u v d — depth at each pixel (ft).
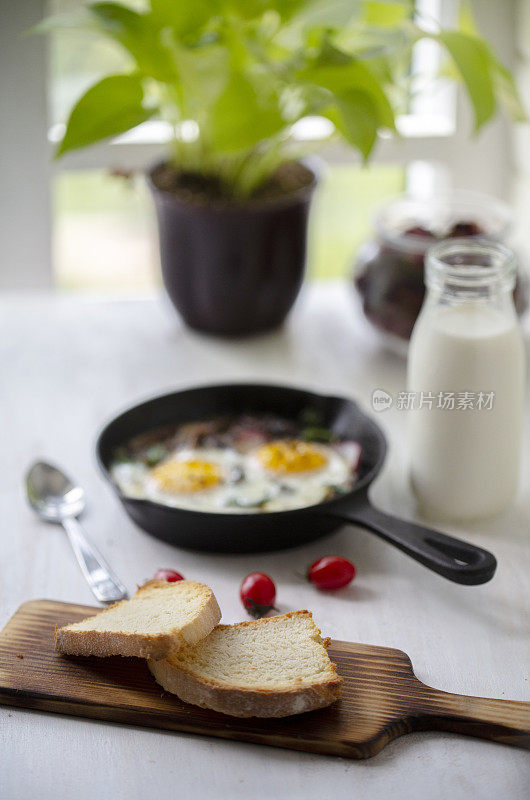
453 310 3.20
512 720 2.77
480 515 3.29
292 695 2.75
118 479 3.34
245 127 3.62
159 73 3.71
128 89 3.72
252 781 2.71
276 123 3.63
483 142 4.59
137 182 5.11
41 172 4.56
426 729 2.80
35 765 2.74
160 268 4.13
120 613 2.94
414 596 3.10
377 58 3.75
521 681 2.89
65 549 3.25
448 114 4.58
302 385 3.88
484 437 3.19
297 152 4.01
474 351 3.14
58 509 3.36
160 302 4.43
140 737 2.80
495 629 3.01
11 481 3.48
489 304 3.19
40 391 3.86
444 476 3.24
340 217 5.38
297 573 3.17
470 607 3.07
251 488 3.29
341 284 4.56
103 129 3.71
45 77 4.42
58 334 4.19
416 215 4.01
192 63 3.53
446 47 3.65
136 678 2.88
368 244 3.99
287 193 3.97
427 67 4.50
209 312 4.07
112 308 4.38
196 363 4.01
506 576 3.15
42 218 4.65
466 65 3.63
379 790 2.69
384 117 3.63
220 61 3.55
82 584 3.14
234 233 3.89
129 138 4.53
